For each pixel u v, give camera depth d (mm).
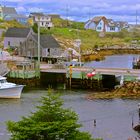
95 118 61156
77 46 176250
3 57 121812
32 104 73562
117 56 187750
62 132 27453
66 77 98125
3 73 100562
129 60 167375
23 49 137000
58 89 92812
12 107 71000
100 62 156875
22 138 27188
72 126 27859
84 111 66625
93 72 94875
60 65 107750
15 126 27672
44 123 27438
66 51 151375
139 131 53938
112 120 59875
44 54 134625
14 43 156000
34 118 28312
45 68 104312
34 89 92625
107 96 81250
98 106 71250
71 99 78188
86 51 174750
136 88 83062
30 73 99812
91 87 94875
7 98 80250
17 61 113250
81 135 28234
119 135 52000
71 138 27766
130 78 90875
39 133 27531
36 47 134375
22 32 157250
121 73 92312
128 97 80375
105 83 94438
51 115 28359
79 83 96375
